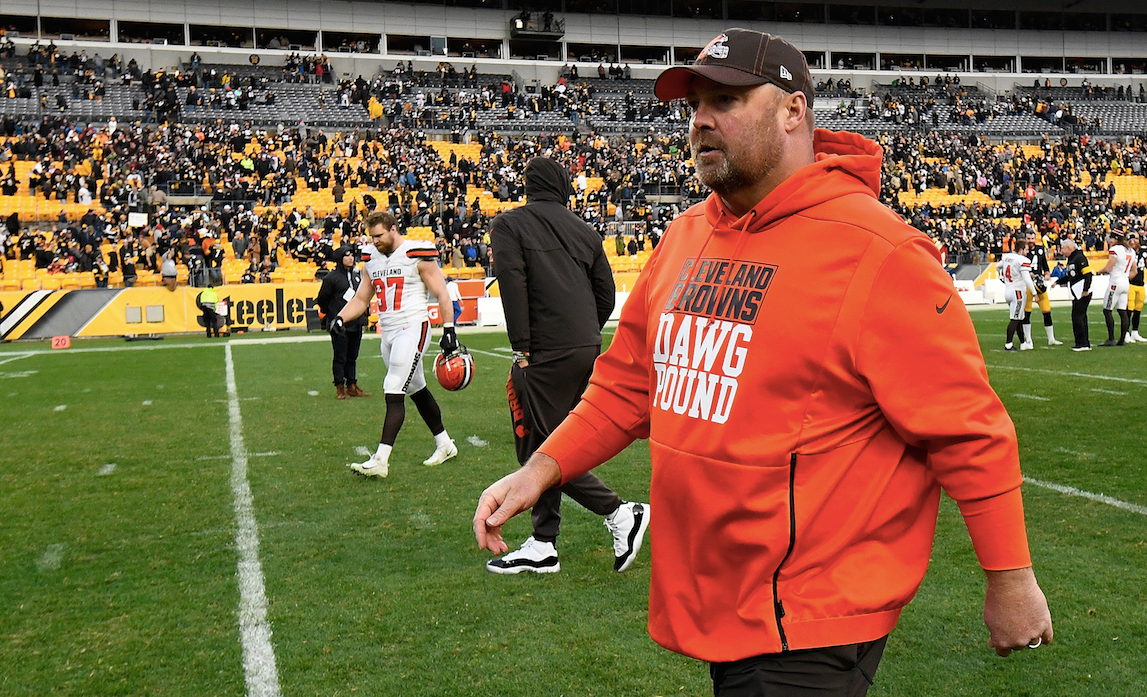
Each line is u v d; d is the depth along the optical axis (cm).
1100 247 3678
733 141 182
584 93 4766
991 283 2923
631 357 217
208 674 344
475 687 330
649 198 3691
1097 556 451
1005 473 164
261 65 4597
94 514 579
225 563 477
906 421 168
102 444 825
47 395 1173
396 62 4825
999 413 168
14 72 3888
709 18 5472
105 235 2741
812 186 180
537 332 455
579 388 461
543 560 454
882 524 175
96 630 388
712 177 186
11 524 558
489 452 769
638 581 439
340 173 3397
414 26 4997
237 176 3253
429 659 354
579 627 383
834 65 5769
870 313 169
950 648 356
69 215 2931
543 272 452
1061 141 4828
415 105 4381
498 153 3825
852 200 180
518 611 402
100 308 2255
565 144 4200
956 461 167
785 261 179
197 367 1512
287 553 493
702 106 186
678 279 199
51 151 3178
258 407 1045
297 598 423
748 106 181
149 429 904
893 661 346
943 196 4075
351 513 574
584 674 339
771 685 175
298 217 3056
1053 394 971
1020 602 164
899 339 168
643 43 5375
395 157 3634
